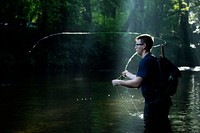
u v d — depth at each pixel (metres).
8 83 17.89
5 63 27.69
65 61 31.33
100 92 14.20
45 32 30.47
